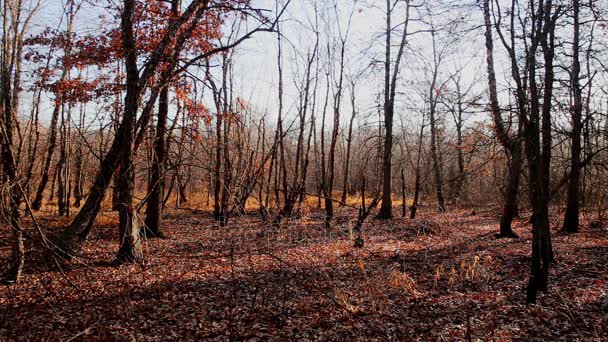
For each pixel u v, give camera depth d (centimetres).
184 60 1118
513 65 827
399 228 1867
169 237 1569
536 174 801
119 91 1273
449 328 705
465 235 1647
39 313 741
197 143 1303
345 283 972
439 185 2595
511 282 945
